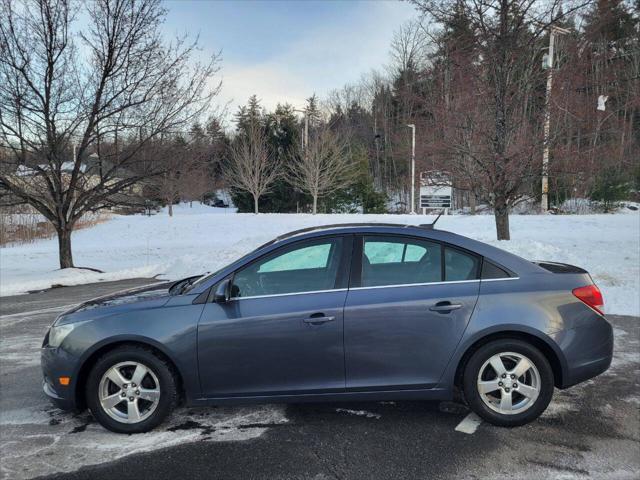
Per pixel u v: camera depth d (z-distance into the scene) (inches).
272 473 125.9
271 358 145.9
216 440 143.9
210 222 1042.7
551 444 139.1
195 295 150.6
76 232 1042.1
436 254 154.2
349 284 150.3
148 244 845.8
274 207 1541.6
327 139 1320.1
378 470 126.8
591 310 151.6
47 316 332.2
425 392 146.8
